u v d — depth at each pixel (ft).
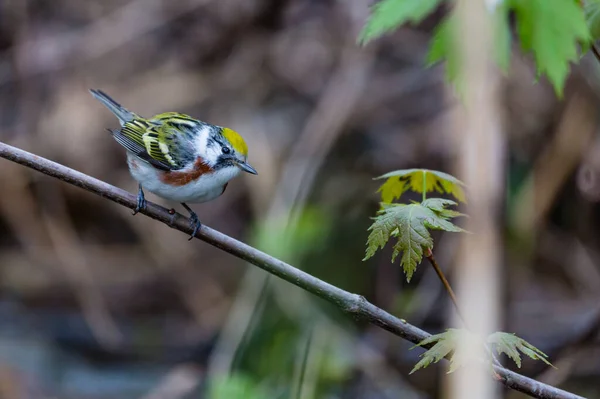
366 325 44.37
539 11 15.44
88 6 52.95
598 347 38.32
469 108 16.55
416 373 41.47
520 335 43.27
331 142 46.83
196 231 20.88
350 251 46.50
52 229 50.47
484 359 15.85
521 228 44.42
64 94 50.72
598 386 38.19
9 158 20.26
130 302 49.85
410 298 44.75
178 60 51.83
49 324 47.78
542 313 44.47
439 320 43.78
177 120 27.40
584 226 46.68
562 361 35.53
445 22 16.34
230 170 26.76
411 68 49.52
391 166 47.65
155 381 43.45
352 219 47.09
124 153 50.44
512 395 33.01
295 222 43.83
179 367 44.75
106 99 30.12
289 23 51.13
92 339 47.21
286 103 50.78
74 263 49.73
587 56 41.75
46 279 49.93
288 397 39.45
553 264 46.91
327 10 50.52
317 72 50.62
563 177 44.62
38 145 49.98
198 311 49.14
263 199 46.96
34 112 50.72
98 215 51.83
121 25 52.26
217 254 50.72
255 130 49.26
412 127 48.24
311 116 49.08
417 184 19.60
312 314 42.57
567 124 44.11
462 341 15.96
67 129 49.85
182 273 50.31
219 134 26.86
